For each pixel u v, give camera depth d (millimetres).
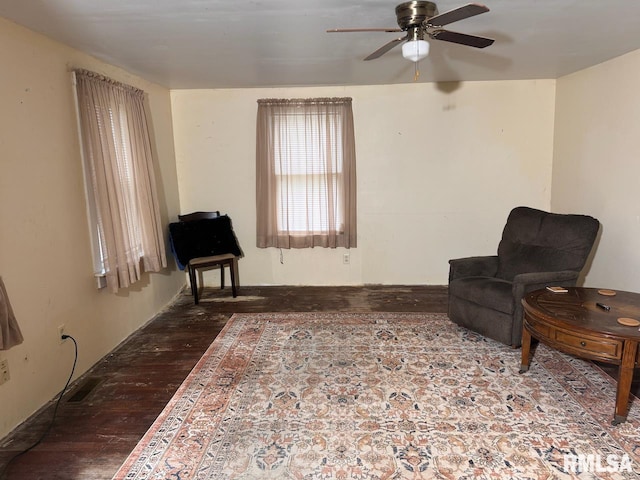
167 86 4324
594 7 2285
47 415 2354
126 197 3283
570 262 3133
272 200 4590
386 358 2926
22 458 1997
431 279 4789
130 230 3328
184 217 4504
